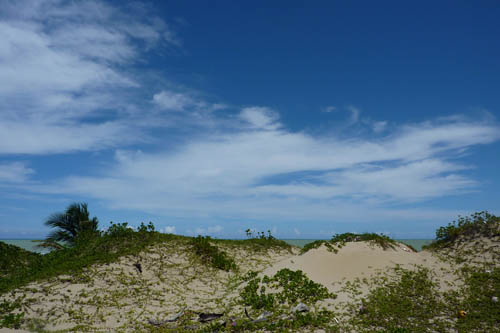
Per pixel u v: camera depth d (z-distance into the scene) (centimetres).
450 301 1038
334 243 1564
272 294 1141
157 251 1603
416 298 1073
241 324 945
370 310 991
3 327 928
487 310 952
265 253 1973
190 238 1830
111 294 1202
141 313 1088
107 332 944
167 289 1308
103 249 1605
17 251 1689
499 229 1488
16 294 1127
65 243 1978
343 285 1198
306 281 1204
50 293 1149
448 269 1295
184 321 1023
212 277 1490
